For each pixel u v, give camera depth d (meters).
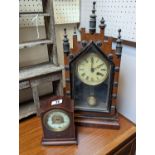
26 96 1.04
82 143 0.72
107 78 0.73
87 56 0.70
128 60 0.81
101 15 0.89
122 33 0.80
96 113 0.79
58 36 1.06
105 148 0.70
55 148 0.70
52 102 0.69
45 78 0.88
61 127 0.69
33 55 1.02
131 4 0.72
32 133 0.79
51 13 0.83
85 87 0.79
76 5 1.02
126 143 0.75
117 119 0.79
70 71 0.73
